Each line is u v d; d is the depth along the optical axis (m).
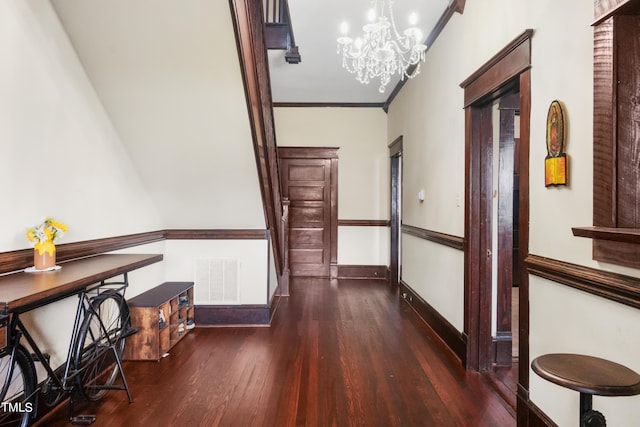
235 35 2.01
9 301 1.29
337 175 6.04
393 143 5.39
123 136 2.69
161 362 2.74
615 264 1.31
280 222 4.20
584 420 1.16
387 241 6.01
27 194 1.88
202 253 3.62
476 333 2.64
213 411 2.08
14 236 1.81
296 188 6.07
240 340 3.21
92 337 2.20
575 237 1.53
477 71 2.43
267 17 3.46
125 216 2.85
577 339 1.52
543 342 1.75
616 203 1.30
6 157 1.75
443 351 2.97
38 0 1.89
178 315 3.24
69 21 2.03
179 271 3.61
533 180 1.84
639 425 1.24
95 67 2.25
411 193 4.35
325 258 6.08
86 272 1.84
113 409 2.09
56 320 2.15
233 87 2.32
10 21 1.73
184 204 3.34
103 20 2.00
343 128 6.03
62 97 2.11
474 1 2.58
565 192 1.59
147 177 3.04
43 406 1.99
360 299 4.66
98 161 2.48
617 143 1.29
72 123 2.20
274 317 3.90
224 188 3.15
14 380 1.82
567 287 1.58
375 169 6.04
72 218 2.24
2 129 1.72
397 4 2.99
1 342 1.51
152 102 2.44
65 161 2.16
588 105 1.46
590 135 1.45
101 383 2.39
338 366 2.68
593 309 1.43
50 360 2.07
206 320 3.61
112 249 2.64
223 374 2.54
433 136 3.51
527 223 1.88
